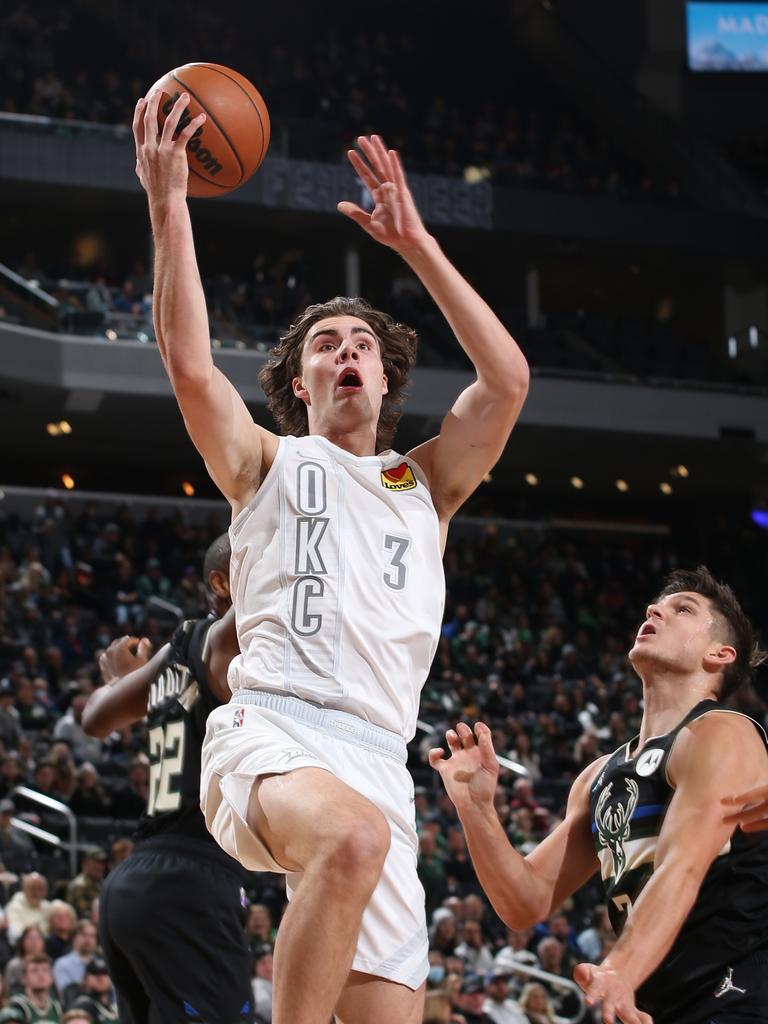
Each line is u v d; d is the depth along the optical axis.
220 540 4.67
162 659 4.57
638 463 29.69
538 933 13.71
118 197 25.98
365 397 3.54
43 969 9.84
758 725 3.62
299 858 2.89
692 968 3.49
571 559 26.80
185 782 4.34
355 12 33.41
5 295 23.47
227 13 32.50
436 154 29.02
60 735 15.27
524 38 33.41
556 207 28.84
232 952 4.27
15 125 24.84
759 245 30.47
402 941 3.23
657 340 28.97
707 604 3.84
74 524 23.03
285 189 26.44
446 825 15.38
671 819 3.43
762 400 28.61
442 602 3.46
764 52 33.19
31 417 25.69
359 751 3.21
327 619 3.27
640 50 33.38
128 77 29.22
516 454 28.88
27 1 29.16
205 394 3.27
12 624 18.53
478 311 3.46
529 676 21.64
